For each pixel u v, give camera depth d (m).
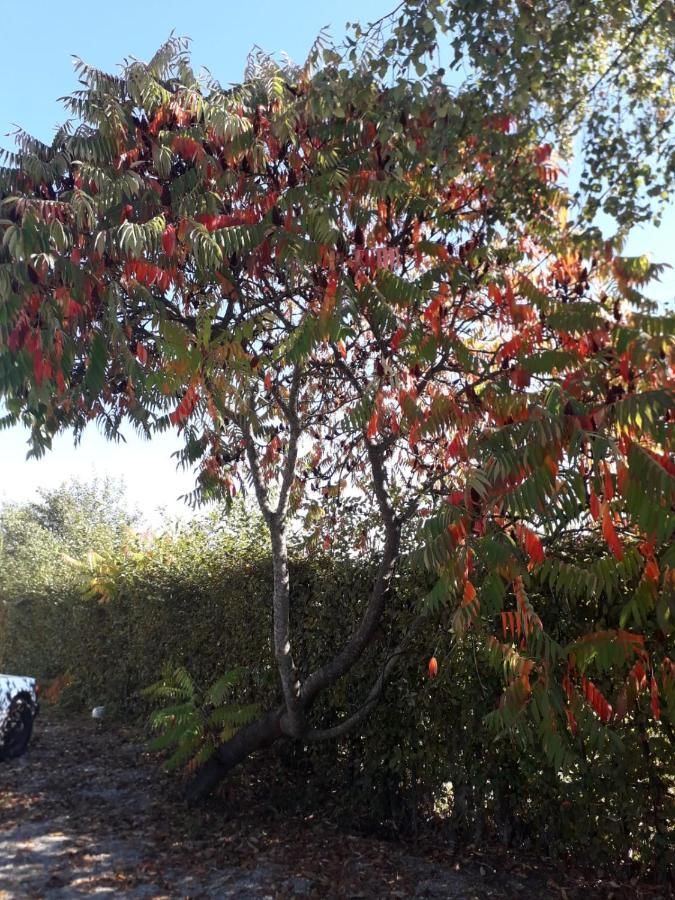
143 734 10.14
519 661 4.34
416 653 6.34
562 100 6.47
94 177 5.71
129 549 11.49
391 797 6.61
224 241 5.55
